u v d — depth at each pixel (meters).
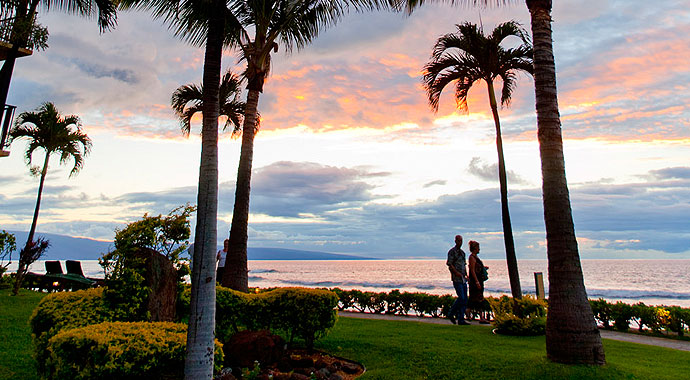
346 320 11.44
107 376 3.59
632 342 9.04
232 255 10.63
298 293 7.40
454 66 13.62
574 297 6.03
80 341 3.73
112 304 5.41
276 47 11.44
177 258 6.16
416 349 7.23
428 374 5.80
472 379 5.52
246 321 7.25
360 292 15.59
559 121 6.83
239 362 5.95
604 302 12.10
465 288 10.98
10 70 10.48
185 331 4.54
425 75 13.95
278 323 7.39
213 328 4.15
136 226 5.80
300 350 7.51
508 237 12.28
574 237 6.32
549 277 6.33
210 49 4.86
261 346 6.14
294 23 10.27
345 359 6.88
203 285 4.16
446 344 7.73
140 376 3.76
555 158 6.59
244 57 12.16
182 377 4.02
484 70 13.32
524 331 8.83
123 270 5.45
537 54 7.09
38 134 19.69
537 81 7.01
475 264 11.48
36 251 15.59
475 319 12.20
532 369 5.69
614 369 5.62
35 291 17.92
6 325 8.77
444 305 13.26
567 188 6.54
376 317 13.03
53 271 19.28
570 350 5.84
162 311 5.73
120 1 6.80
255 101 11.42
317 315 7.23
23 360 6.12
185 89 16.52
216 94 4.78
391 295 14.49
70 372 3.68
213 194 4.46
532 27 7.26
